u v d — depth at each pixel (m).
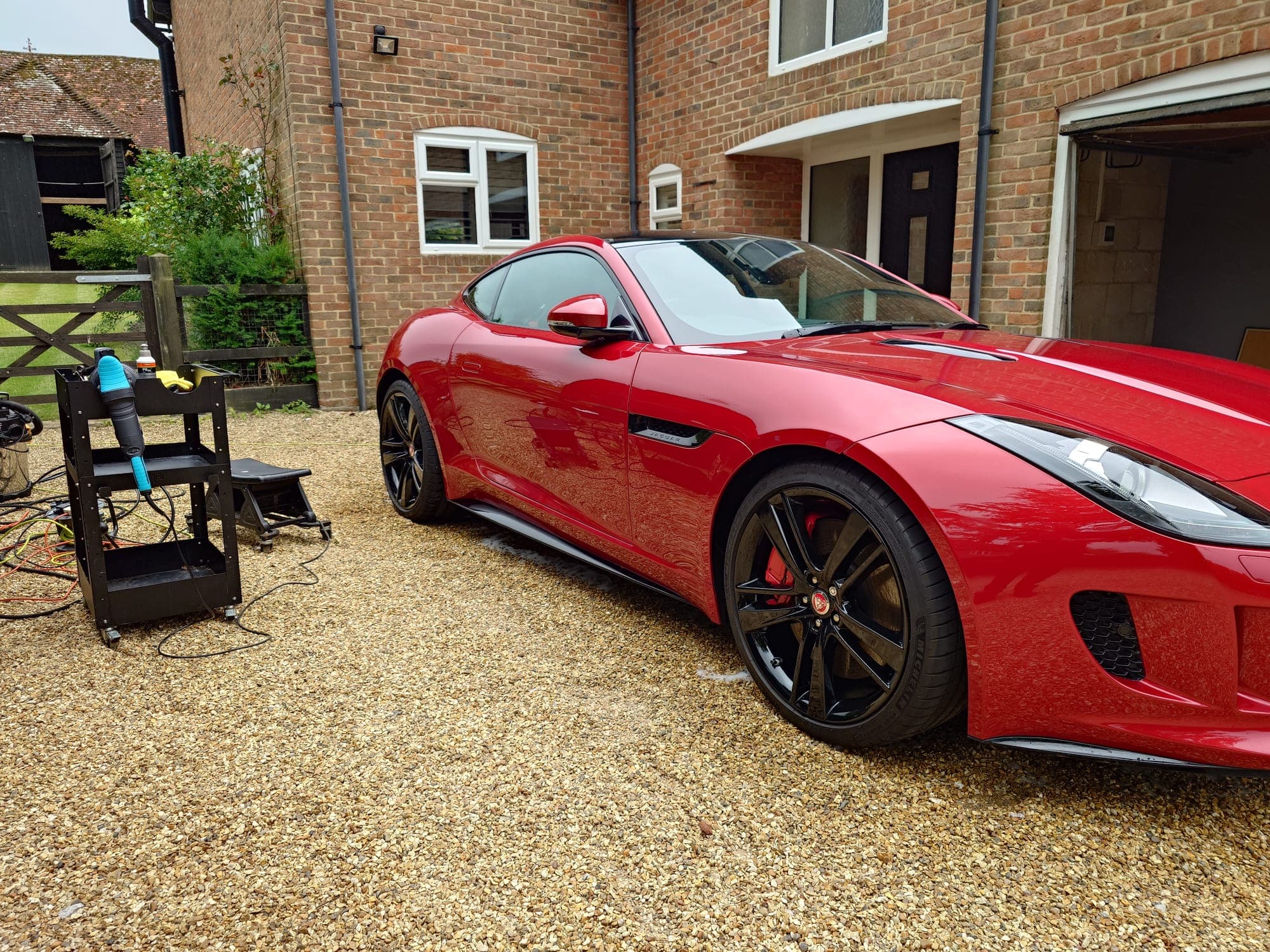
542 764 2.01
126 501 4.38
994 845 1.72
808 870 1.65
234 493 3.79
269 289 7.71
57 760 2.04
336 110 7.65
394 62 7.91
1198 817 1.81
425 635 2.77
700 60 8.16
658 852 1.70
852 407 1.94
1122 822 1.79
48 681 2.45
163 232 8.64
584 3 8.76
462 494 3.70
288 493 3.87
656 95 8.84
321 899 1.58
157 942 1.47
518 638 2.74
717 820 1.80
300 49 7.47
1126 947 1.45
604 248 2.96
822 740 2.10
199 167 8.38
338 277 7.93
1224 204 6.25
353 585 3.25
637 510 2.58
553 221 8.98
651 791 1.90
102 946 1.47
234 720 2.23
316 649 2.67
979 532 1.68
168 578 2.83
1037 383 2.02
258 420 7.42
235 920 1.53
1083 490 1.63
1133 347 2.60
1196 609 1.55
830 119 6.84
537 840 1.74
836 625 2.00
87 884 1.62
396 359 4.00
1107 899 1.57
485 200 8.57
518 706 2.29
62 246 12.65
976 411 1.84
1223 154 6.02
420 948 1.46
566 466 2.89
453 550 3.70
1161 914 1.53
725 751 2.06
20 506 4.04
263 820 1.81
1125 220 6.26
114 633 2.67
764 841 1.73
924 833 1.76
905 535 1.79
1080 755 1.69
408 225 8.23
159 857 1.69
